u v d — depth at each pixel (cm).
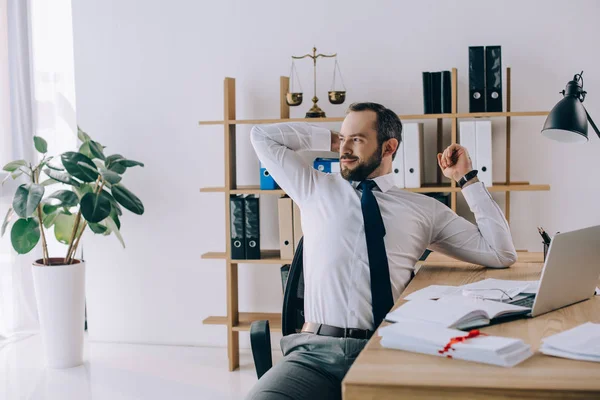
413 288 206
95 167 369
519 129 377
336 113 392
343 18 388
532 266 243
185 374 373
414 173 350
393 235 223
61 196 366
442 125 381
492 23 374
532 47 372
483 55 347
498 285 201
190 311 421
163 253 421
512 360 132
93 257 428
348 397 125
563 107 227
